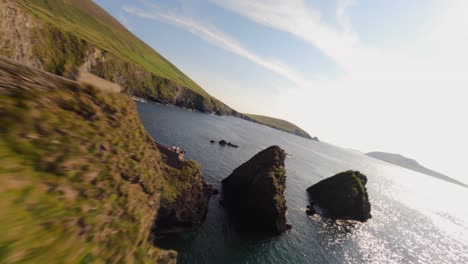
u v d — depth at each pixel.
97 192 8.48
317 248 39.66
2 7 72.19
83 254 7.28
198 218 35.09
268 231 40.00
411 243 54.25
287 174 84.62
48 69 93.81
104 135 9.75
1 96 6.63
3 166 5.98
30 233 6.04
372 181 138.88
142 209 10.62
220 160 74.44
